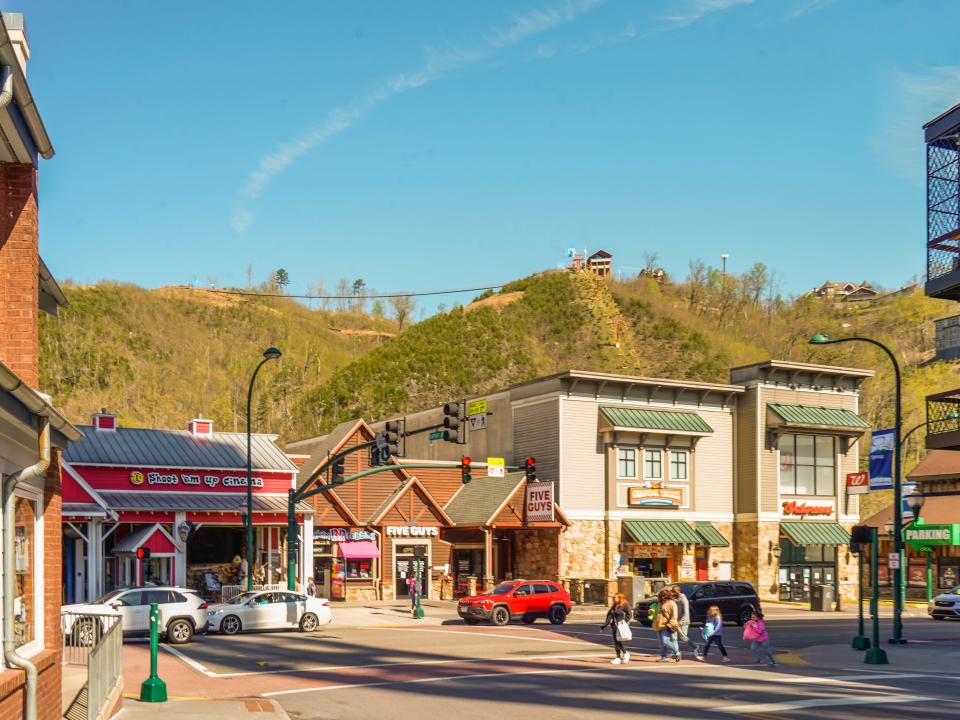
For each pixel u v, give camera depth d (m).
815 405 61.53
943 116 35.38
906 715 18.08
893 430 44.88
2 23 9.79
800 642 35.03
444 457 65.69
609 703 19.39
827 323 166.62
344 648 30.02
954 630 40.59
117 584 45.19
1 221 12.81
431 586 53.75
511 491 53.22
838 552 61.12
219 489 48.06
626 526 55.19
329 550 52.28
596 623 41.47
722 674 24.70
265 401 153.50
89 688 14.22
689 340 162.50
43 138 12.73
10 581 11.04
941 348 38.75
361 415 125.56
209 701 18.95
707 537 56.91
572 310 167.25
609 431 55.28
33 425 11.81
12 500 11.24
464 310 172.12
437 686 21.97
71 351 157.62
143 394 156.38
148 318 176.25
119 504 44.16
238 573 49.03
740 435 60.09
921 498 35.19
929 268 36.38
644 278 186.75
